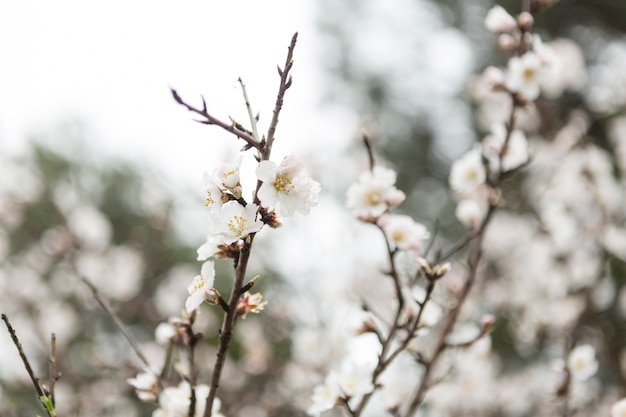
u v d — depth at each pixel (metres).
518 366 2.47
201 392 0.92
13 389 1.88
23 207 2.41
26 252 2.55
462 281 1.17
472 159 1.15
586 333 2.00
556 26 3.44
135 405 2.13
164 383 0.94
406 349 1.04
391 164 3.81
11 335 0.83
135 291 2.55
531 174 2.48
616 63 2.65
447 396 1.62
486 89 1.17
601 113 2.61
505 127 1.14
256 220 0.82
